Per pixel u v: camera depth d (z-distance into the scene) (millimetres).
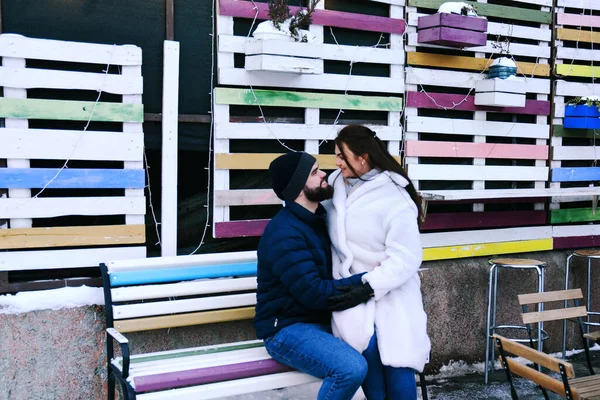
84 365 3508
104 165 3664
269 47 3643
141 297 3352
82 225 3621
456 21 4293
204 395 2961
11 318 3352
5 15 3383
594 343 5363
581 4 5109
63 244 3447
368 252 3217
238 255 3594
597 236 5281
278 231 3119
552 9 5004
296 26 3787
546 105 4988
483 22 4402
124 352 2908
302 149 4133
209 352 3385
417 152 4445
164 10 3719
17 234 3352
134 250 3615
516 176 4867
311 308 3092
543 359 3076
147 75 3711
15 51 3295
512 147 4840
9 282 3436
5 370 3352
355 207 3254
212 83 3867
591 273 5320
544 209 5074
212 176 3920
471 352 4742
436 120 4523
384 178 3258
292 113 4090
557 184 5090
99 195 3680
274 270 3084
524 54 4867
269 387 3086
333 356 2928
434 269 4582
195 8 3807
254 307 3650
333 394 2902
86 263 3506
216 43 3855
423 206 4199
